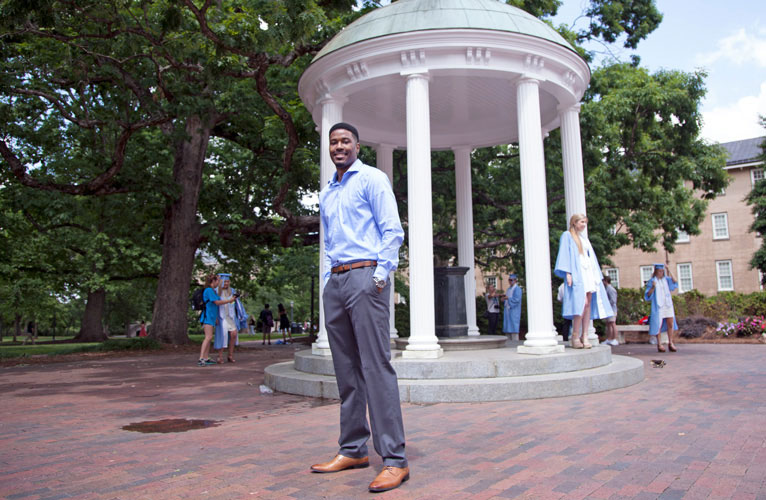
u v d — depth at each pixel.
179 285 17.66
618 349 13.64
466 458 3.88
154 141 20.38
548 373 7.25
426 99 8.21
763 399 6.07
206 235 17.78
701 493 3.05
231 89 16.47
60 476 3.60
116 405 6.67
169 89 13.62
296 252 24.80
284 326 25.89
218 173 21.28
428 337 7.61
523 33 8.20
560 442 4.30
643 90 16.19
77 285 28.17
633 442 4.25
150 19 12.20
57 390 8.17
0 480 3.52
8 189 17.09
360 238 3.59
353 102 10.81
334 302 3.65
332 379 7.27
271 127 15.45
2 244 23.50
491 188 19.81
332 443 4.45
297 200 20.80
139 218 22.14
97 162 16.83
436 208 20.33
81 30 11.30
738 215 38.69
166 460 3.97
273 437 4.72
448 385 6.52
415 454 4.02
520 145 8.45
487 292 16.45
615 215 19.53
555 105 10.80
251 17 9.96
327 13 13.86
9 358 14.52
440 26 8.07
